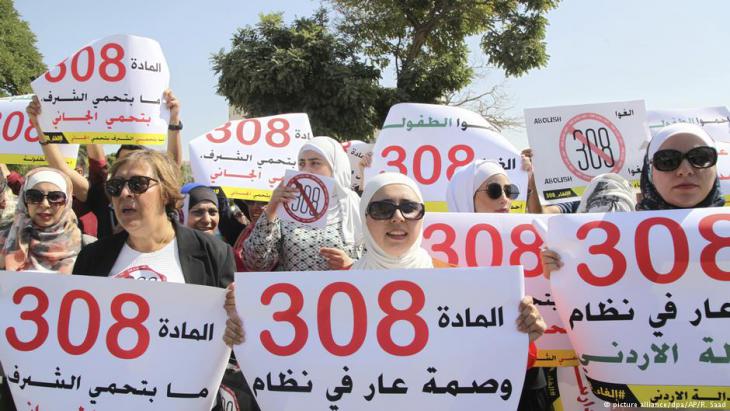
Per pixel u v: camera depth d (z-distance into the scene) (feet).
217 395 9.96
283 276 8.74
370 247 9.57
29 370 8.91
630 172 15.56
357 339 8.59
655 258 9.11
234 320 8.70
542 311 10.84
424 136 15.83
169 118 14.75
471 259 11.51
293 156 17.39
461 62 79.61
